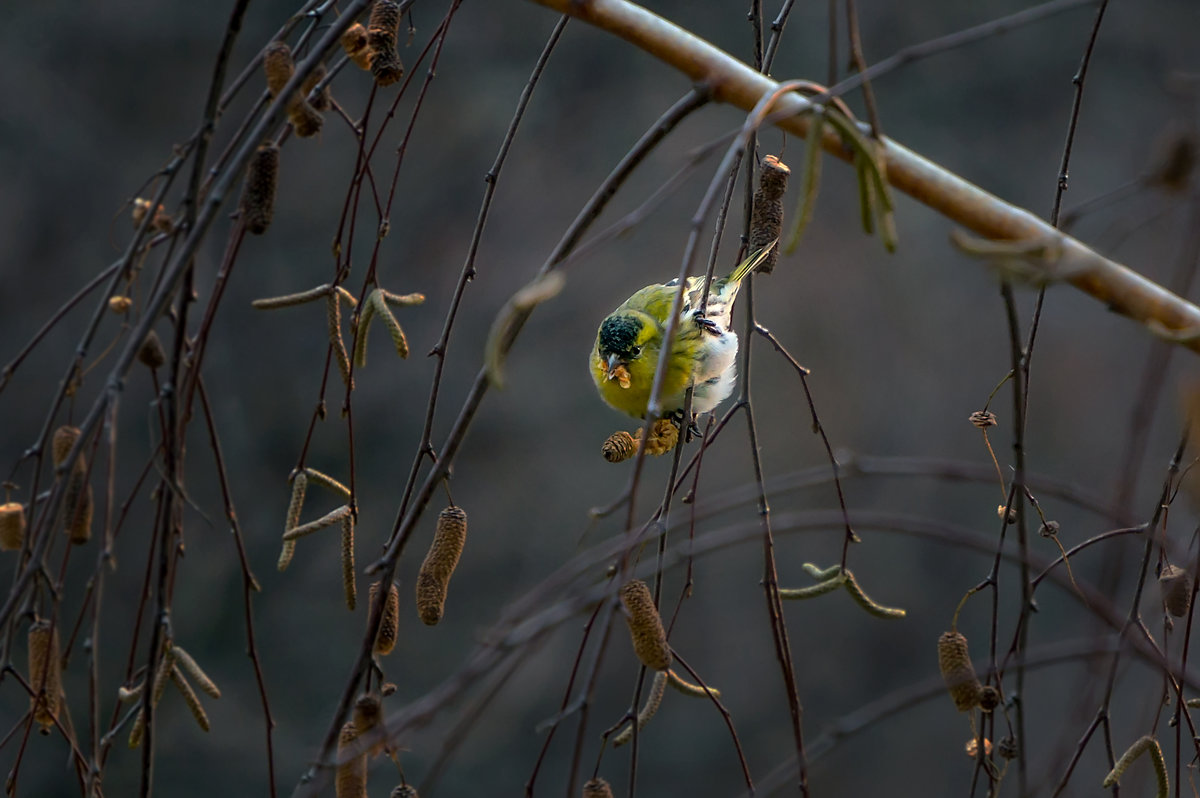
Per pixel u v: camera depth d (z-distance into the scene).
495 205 15.74
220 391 14.86
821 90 2.34
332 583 14.71
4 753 11.98
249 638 3.15
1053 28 16.77
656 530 2.46
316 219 15.20
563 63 15.88
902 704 2.53
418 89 15.26
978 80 16.91
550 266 2.83
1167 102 16.53
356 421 15.24
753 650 16.86
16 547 3.18
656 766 15.93
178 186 14.40
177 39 14.81
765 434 16.81
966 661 2.94
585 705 2.20
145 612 13.66
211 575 14.40
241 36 14.82
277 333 15.09
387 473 15.29
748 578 16.92
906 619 16.88
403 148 3.20
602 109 16.03
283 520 14.81
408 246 15.48
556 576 2.23
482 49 15.71
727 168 2.21
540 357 15.91
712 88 2.73
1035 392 17.00
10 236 14.45
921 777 16.56
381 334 15.48
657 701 3.10
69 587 13.22
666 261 15.77
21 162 14.57
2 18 14.68
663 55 2.80
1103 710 2.96
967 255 2.15
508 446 15.66
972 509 17.14
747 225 3.57
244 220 2.93
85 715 12.76
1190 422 2.57
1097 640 2.41
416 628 15.12
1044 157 16.91
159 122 14.95
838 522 2.46
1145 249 13.45
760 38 3.62
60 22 14.70
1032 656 2.44
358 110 15.21
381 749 2.67
